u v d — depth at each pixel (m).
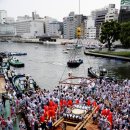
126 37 74.19
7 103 26.69
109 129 19.56
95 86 33.16
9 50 137.12
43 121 20.41
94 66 71.94
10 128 19.84
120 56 85.00
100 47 123.00
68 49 130.00
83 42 161.75
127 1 125.31
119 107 25.20
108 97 28.36
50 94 27.88
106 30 96.94
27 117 21.42
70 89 32.50
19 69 69.69
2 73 43.72
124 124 20.36
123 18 127.44
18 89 34.19
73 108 21.77
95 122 21.48
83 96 27.77
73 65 70.88
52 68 71.31
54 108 22.58
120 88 32.25
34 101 24.78
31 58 97.75
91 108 22.06
